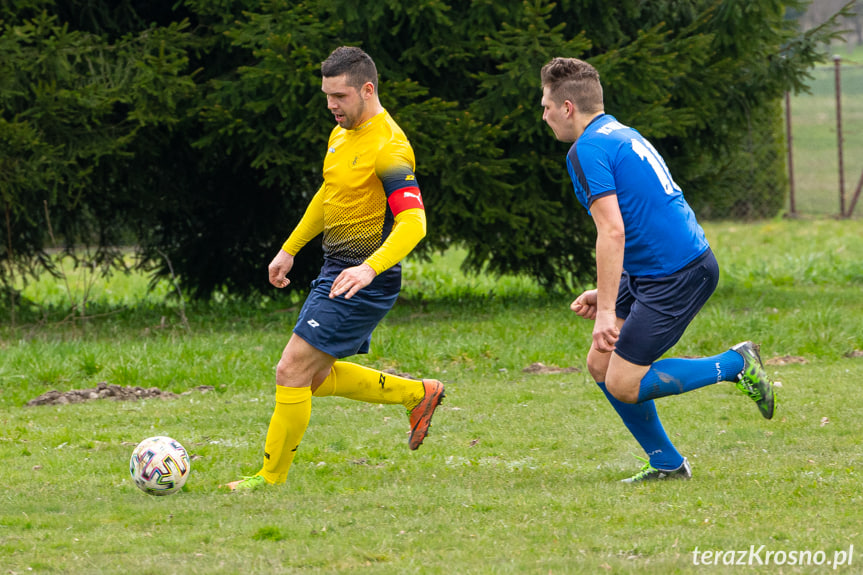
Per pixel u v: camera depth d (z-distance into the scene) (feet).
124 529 47.93
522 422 77.97
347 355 56.49
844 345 112.98
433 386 60.64
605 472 60.23
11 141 117.19
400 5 124.06
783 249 233.35
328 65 54.44
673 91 141.28
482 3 128.88
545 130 132.77
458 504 51.57
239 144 133.08
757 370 54.90
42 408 87.40
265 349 115.14
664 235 51.83
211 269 168.96
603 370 56.03
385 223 55.52
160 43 128.67
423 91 125.59
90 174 133.28
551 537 44.52
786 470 58.29
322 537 45.50
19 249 155.33
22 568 41.32
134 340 130.62
